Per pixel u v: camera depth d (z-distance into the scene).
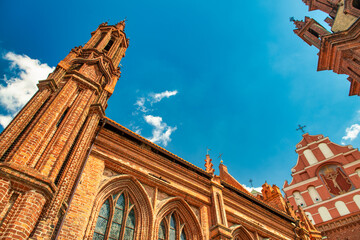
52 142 12.43
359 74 27.73
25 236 8.67
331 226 35.31
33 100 13.87
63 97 14.91
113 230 14.20
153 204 16.41
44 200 10.05
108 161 15.95
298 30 37.94
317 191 40.69
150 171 17.86
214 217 18.66
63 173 12.30
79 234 11.80
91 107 16.72
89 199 13.39
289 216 26.16
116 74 23.66
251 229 21.73
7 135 11.48
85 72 18.06
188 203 18.72
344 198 37.47
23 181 9.75
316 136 47.44
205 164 23.98
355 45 27.72
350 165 39.91
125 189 16.17
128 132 18.02
